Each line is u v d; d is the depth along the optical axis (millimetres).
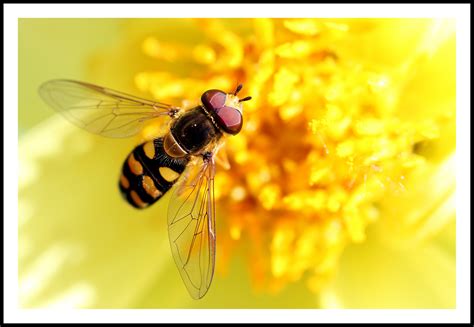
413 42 102
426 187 103
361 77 102
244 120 104
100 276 107
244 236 108
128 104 104
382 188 102
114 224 107
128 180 103
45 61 106
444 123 103
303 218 105
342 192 103
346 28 100
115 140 107
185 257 101
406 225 104
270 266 108
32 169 105
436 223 103
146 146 104
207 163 103
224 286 108
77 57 106
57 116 106
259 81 101
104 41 106
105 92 102
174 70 105
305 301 107
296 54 101
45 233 106
